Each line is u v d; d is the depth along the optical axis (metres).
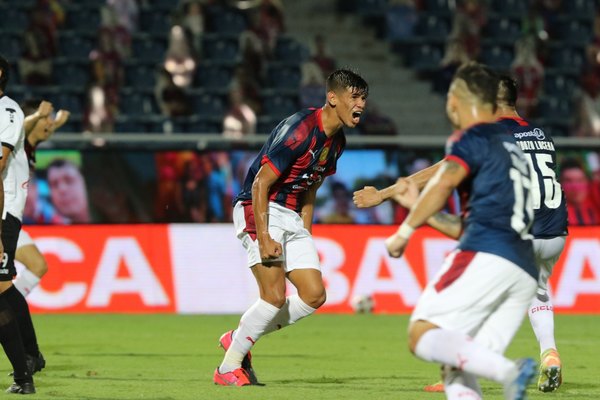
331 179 50.97
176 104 66.44
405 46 75.75
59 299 50.94
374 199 20.27
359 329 45.03
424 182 23.59
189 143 51.41
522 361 16.58
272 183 24.95
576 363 33.00
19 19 70.38
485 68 18.27
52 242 50.66
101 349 36.34
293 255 25.91
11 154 24.98
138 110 66.00
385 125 65.62
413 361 33.47
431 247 52.19
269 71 70.44
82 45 69.38
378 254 51.91
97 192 50.69
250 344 26.00
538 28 78.69
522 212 17.72
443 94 73.38
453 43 73.69
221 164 50.94
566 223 25.31
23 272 33.50
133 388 25.25
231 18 74.00
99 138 50.06
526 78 72.56
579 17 79.88
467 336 17.25
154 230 51.09
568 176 51.25
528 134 25.12
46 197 50.47
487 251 17.47
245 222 25.95
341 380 27.86
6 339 23.20
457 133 18.03
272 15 73.69
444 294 17.48
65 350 35.91
